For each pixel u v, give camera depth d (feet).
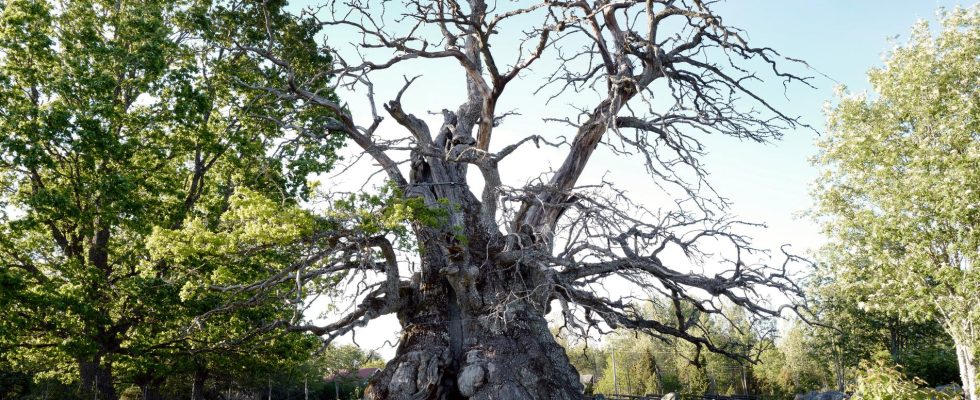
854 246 93.91
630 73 66.64
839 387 168.25
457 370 60.49
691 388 160.45
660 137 71.97
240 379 141.38
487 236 66.49
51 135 62.80
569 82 67.31
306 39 88.38
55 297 62.75
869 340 158.40
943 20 86.33
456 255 61.62
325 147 82.94
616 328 66.33
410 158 67.72
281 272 59.47
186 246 52.08
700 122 69.05
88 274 66.39
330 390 188.34
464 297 62.03
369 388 60.59
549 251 63.00
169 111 73.87
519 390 56.44
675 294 68.18
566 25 61.93
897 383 31.53
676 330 72.02
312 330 60.08
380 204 53.47
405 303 65.77
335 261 56.70
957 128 76.84
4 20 63.93
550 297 65.57
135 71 73.61
